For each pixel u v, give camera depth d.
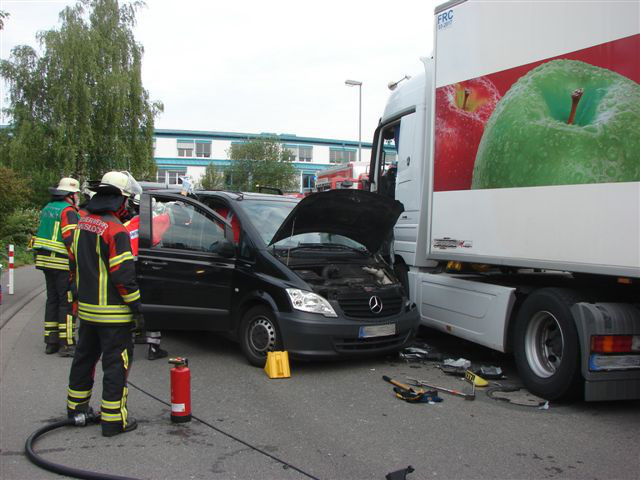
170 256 6.42
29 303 10.84
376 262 6.78
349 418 4.54
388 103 8.08
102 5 29.28
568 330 4.68
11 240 21.12
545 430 4.32
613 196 4.23
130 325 4.20
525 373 5.17
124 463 3.67
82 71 27.52
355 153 66.62
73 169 27.06
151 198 6.67
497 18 5.38
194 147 64.12
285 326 5.61
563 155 4.65
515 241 5.15
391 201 6.22
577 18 4.54
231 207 6.68
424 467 3.64
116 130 28.69
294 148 64.12
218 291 6.26
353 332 5.69
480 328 5.80
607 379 4.54
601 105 4.34
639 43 4.06
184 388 4.39
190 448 3.92
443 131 6.18
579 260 4.51
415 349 6.68
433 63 6.35
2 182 17.11
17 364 6.25
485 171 5.51
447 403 4.96
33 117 28.08
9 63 27.56
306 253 6.34
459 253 5.90
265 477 3.48
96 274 4.05
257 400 4.97
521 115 5.09
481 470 3.60
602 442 4.09
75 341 6.71
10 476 3.48
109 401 4.12
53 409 4.75
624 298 4.77
